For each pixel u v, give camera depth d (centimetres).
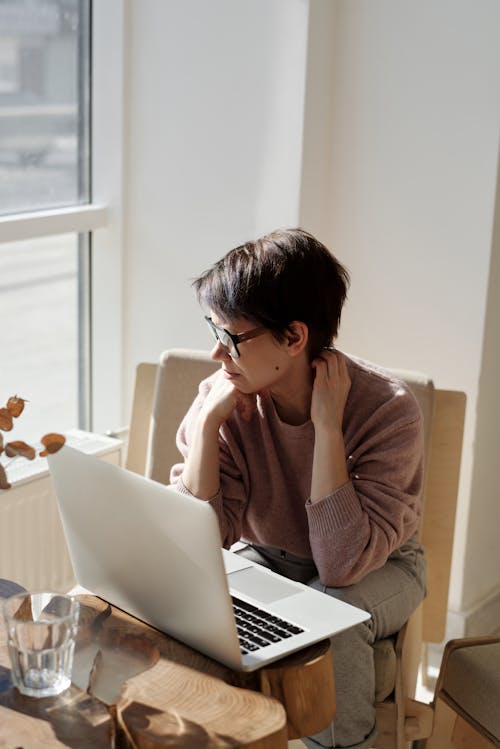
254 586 153
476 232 241
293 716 129
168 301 268
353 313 263
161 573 132
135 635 138
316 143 250
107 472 134
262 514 190
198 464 180
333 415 173
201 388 193
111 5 256
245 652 130
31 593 129
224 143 253
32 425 268
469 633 264
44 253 262
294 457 184
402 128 247
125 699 120
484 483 261
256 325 167
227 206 256
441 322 251
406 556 185
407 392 182
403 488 178
